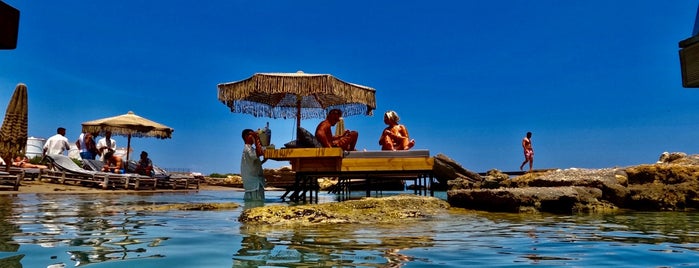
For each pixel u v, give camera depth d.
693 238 3.86
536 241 3.66
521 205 6.86
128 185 16.33
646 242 3.63
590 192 7.84
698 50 2.01
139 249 3.14
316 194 9.94
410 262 2.78
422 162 8.96
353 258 2.88
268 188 23.66
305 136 9.34
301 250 3.16
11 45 1.92
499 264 2.73
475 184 13.76
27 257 2.79
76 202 8.00
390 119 11.16
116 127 19.48
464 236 3.92
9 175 12.07
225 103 11.49
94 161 17.44
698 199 7.52
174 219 5.16
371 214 5.58
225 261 2.76
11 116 12.52
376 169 9.04
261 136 9.95
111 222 4.77
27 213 5.66
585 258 2.93
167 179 19.23
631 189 7.94
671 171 8.87
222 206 7.07
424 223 5.05
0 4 1.88
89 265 2.59
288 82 9.86
